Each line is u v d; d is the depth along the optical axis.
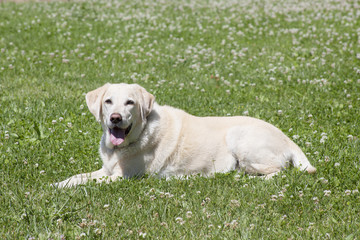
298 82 13.27
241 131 7.75
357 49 16.66
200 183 7.14
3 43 17.81
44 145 8.77
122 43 18.09
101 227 5.79
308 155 8.30
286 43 18.02
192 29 20.59
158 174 7.72
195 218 6.04
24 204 6.33
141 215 6.10
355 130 9.60
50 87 12.70
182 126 7.80
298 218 6.05
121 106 7.14
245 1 29.31
